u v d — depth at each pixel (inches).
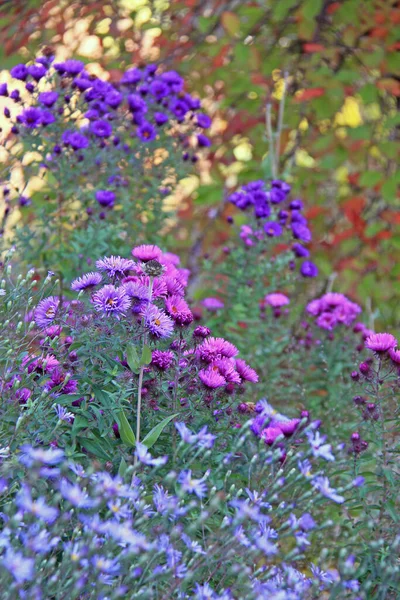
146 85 96.7
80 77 91.4
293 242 98.7
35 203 93.6
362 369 73.4
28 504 59.0
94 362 69.0
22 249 88.7
